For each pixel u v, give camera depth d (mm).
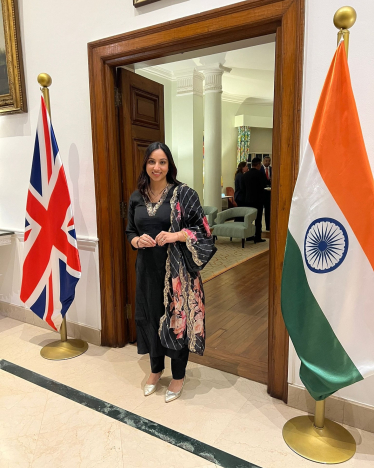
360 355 1521
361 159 1440
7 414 1958
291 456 1664
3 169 3121
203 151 7141
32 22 2699
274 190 1986
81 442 1751
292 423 1860
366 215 1453
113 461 1632
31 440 1765
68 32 2541
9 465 1610
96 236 2674
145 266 1997
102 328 2746
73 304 2879
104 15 2369
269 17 1808
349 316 1521
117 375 2355
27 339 2889
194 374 2395
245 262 5312
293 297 1615
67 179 2740
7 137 3045
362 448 1706
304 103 1798
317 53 1732
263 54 5777
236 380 2318
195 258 1894
